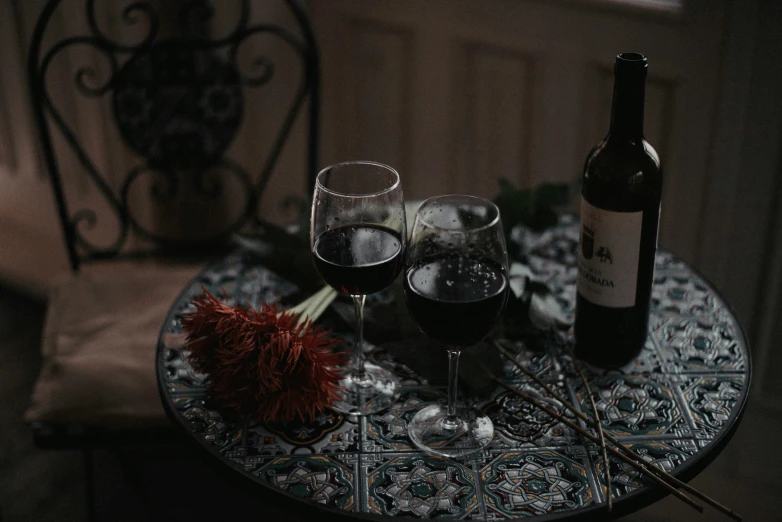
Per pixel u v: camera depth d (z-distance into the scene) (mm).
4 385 2039
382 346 948
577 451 842
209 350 862
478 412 902
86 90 1474
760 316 1560
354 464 830
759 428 1584
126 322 1402
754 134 1453
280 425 884
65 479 1775
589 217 889
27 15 1966
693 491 777
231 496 1723
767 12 1360
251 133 2055
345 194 931
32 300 2385
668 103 1573
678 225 1644
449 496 788
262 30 1489
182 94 1517
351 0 1924
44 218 2262
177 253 1630
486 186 1913
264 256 1029
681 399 909
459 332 779
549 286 1035
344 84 2037
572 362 977
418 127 1956
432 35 1832
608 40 1589
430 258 791
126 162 2004
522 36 1701
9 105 2131
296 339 836
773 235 1489
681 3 1469
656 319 1045
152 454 1841
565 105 1706
